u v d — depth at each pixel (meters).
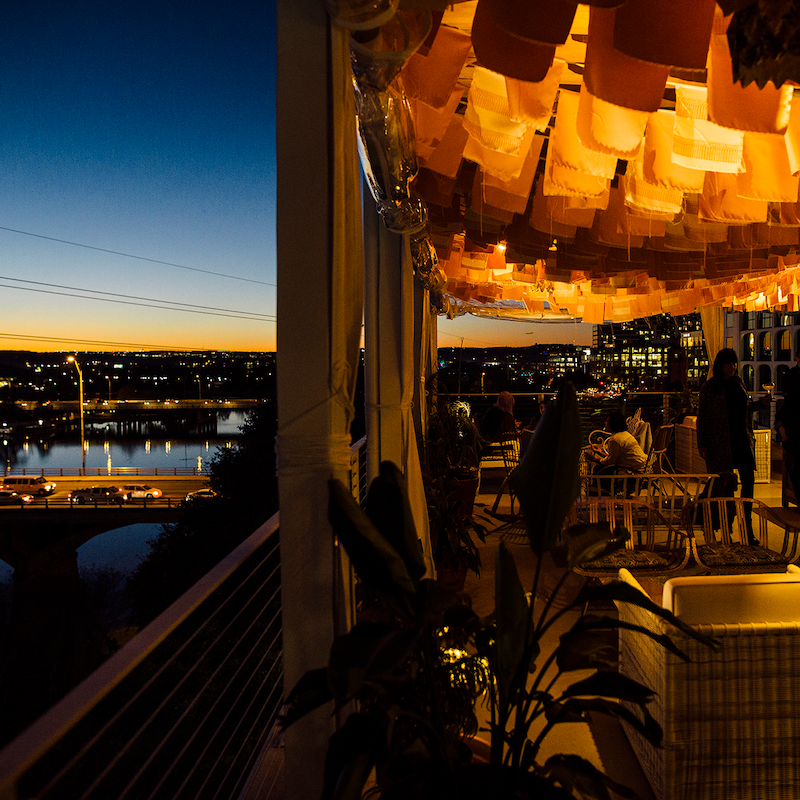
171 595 24.39
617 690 1.50
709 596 2.13
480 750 2.18
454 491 4.70
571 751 2.64
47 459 91.56
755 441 8.38
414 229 2.75
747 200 2.69
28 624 26.34
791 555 3.87
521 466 1.59
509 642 1.57
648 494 4.64
